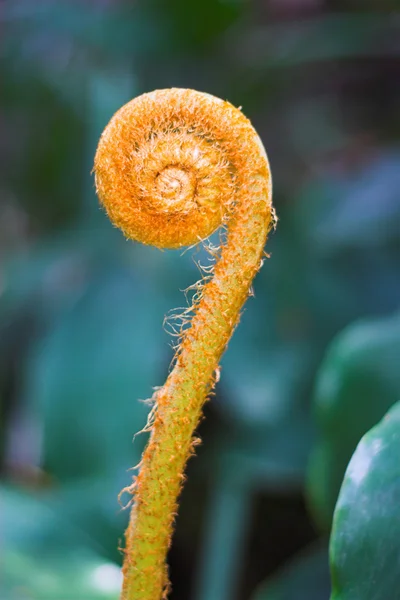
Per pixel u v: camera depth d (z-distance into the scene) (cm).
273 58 86
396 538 31
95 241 79
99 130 85
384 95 90
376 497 32
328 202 76
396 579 31
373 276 73
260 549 75
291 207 79
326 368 50
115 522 61
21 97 93
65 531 56
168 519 30
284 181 88
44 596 50
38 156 93
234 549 65
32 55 93
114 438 65
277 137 90
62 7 84
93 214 83
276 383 69
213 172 31
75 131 92
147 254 75
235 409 69
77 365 68
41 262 81
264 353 71
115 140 31
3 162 96
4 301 81
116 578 52
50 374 68
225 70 88
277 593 59
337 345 50
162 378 69
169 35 84
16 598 49
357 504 32
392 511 31
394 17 84
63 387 68
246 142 30
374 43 83
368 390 48
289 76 90
